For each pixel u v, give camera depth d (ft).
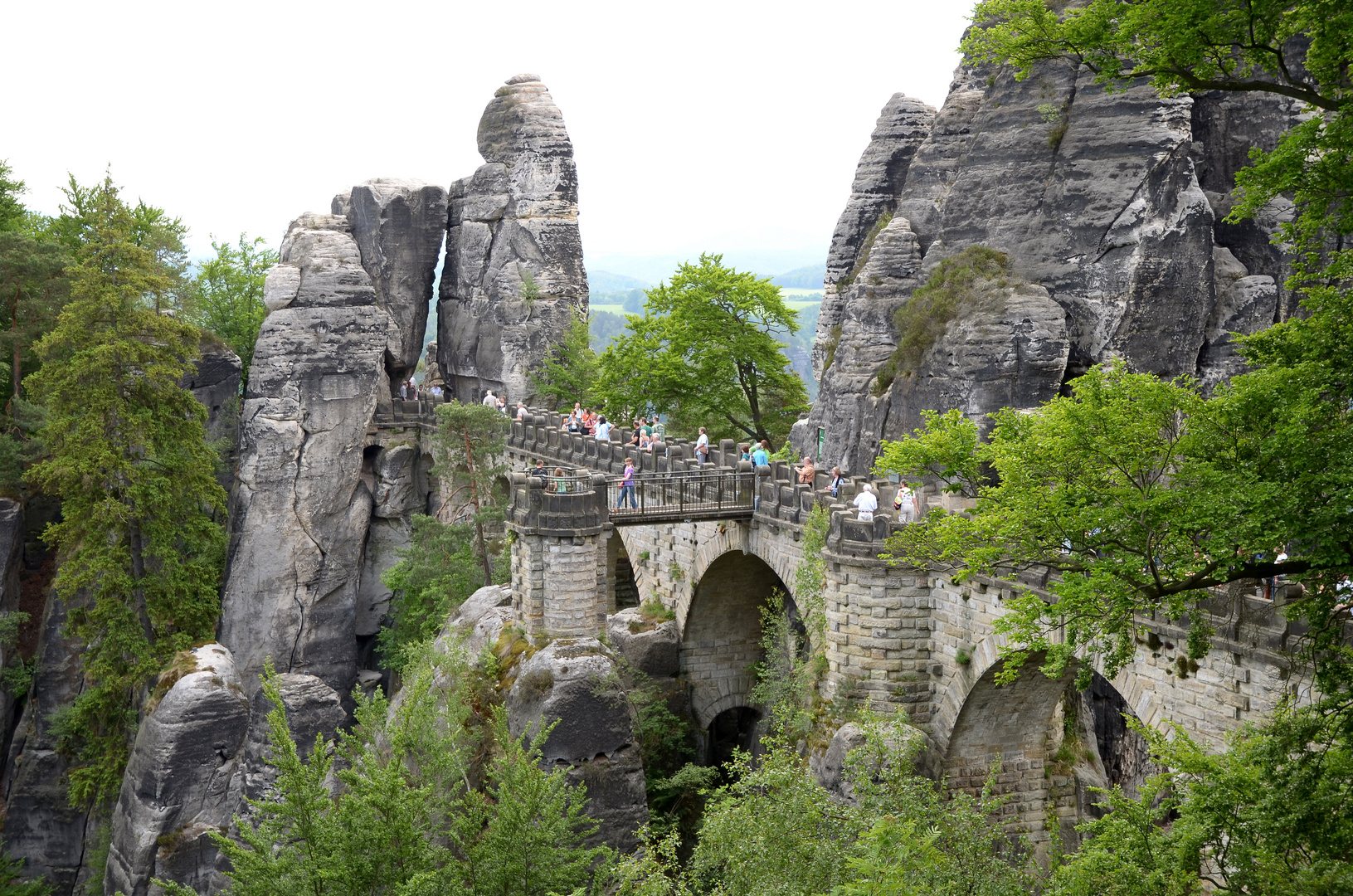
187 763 181.47
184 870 178.60
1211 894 68.39
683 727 163.63
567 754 135.95
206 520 208.85
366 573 259.19
